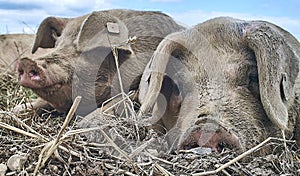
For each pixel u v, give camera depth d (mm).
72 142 967
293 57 1267
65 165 927
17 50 2191
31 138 1025
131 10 1723
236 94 1220
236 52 1279
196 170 986
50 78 1516
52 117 1593
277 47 1227
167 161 1003
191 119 1166
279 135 1252
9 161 927
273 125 1235
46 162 930
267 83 1195
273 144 1135
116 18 1600
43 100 1613
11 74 2027
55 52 1586
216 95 1203
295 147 1302
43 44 1778
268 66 1205
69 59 1576
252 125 1189
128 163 954
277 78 1206
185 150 1085
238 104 1203
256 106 1219
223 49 1288
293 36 1387
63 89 1549
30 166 918
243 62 1259
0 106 1556
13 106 1574
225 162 1025
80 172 920
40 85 1504
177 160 1022
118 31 1554
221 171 989
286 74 1233
